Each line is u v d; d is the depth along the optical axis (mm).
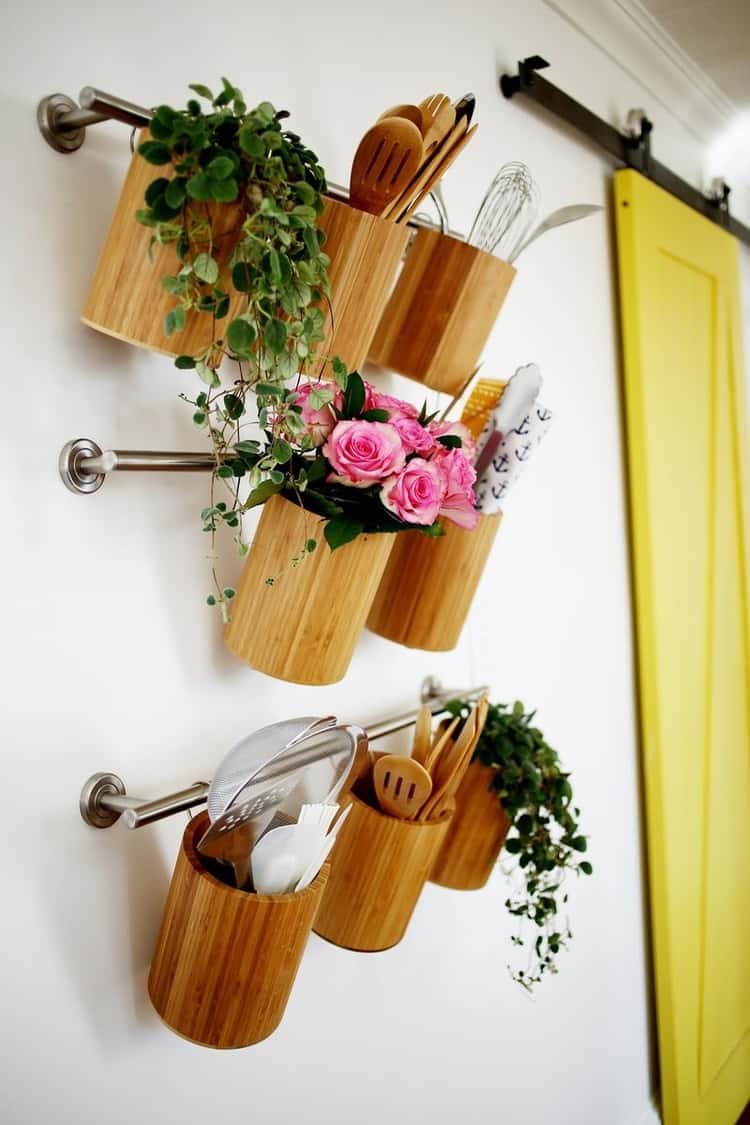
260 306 679
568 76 1605
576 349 1611
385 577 1061
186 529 892
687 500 1890
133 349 831
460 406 1301
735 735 2084
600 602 1692
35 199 743
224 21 911
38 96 741
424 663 1259
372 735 1041
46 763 768
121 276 701
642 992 1858
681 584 1859
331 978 1093
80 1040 799
